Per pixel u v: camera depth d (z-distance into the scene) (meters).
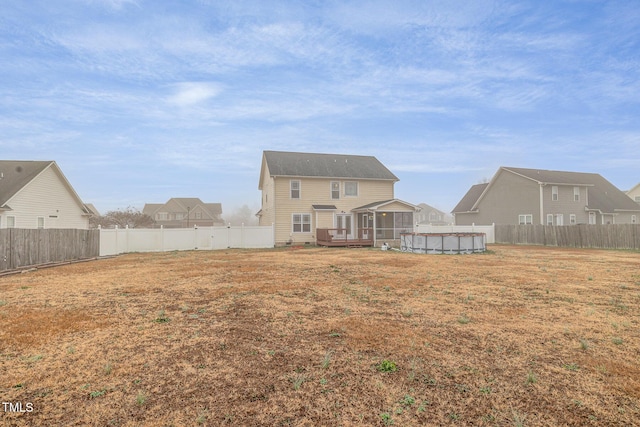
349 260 15.38
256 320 5.71
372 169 30.36
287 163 28.66
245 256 17.75
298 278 10.12
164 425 2.69
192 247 23.41
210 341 4.69
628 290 8.26
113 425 2.68
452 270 11.93
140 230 22.02
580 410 2.90
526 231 27.58
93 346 4.48
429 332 5.05
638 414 2.83
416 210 26.28
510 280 9.74
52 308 6.55
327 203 28.05
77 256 16.20
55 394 3.20
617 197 37.66
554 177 34.19
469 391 3.26
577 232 24.23
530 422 2.72
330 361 3.98
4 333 5.00
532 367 3.80
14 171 21.77
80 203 26.28
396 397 3.14
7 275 11.20
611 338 4.77
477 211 38.69
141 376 3.59
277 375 3.62
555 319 5.75
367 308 6.52
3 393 3.21
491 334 4.96
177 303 6.95
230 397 3.15
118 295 7.77
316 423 2.72
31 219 21.16
